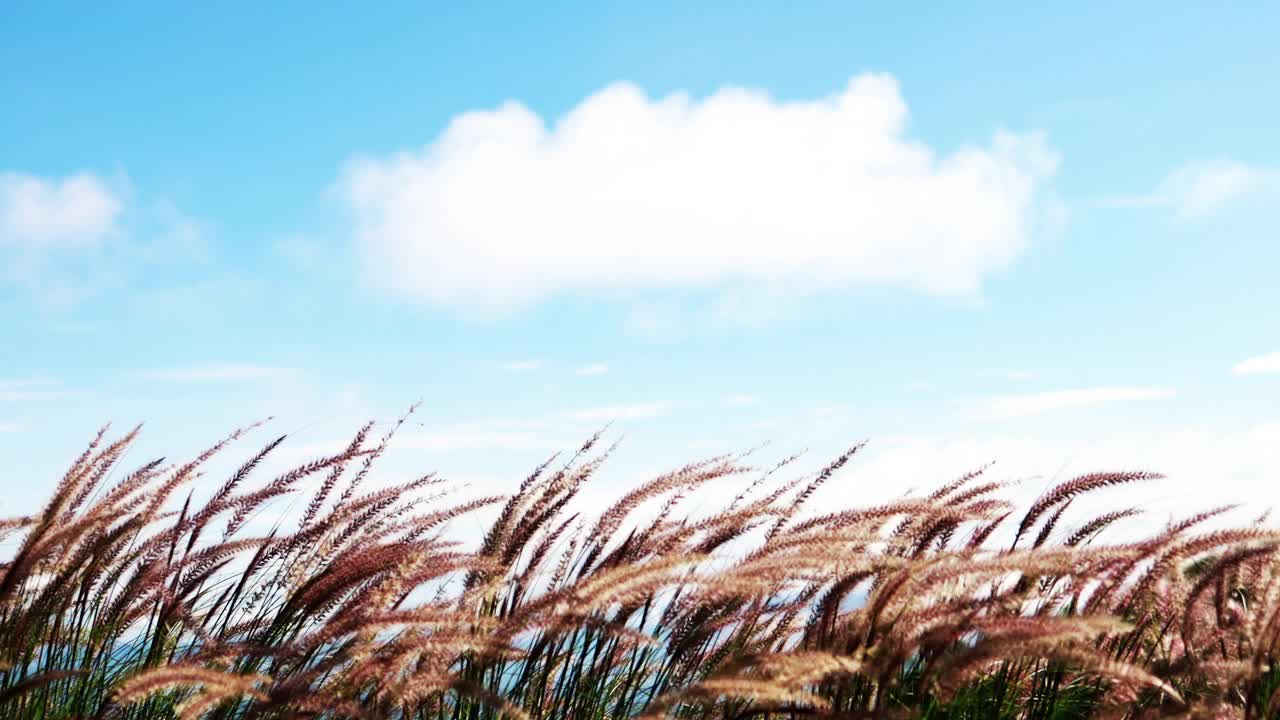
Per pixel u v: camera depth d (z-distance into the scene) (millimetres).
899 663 2764
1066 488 3520
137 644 3900
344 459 4098
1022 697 3699
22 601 3799
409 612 3064
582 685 3541
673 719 3416
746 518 3635
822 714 2830
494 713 3309
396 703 3039
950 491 3852
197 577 3820
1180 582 3678
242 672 3426
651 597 3283
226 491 3988
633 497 3773
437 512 3992
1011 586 3434
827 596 3010
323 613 3656
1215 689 3639
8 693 3047
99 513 3729
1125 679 3303
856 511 3561
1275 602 3252
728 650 3729
